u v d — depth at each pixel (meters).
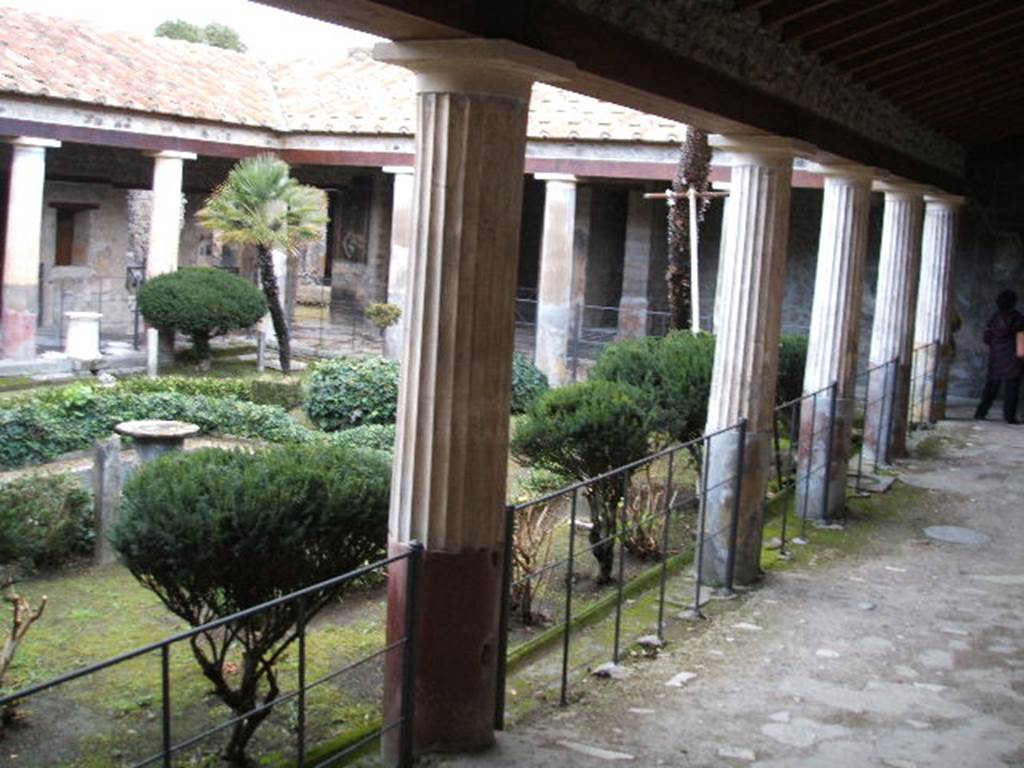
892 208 11.14
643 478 9.96
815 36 6.93
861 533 8.90
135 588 8.04
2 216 18.66
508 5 4.21
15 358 16.27
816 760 4.90
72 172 20.09
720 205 18.73
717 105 6.04
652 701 5.52
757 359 7.25
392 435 12.03
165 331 17.92
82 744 5.55
